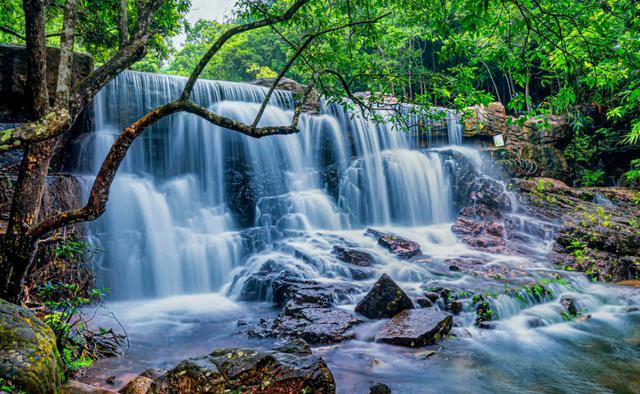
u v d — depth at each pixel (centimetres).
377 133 1644
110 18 1109
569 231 1248
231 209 1281
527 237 1280
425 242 1293
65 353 502
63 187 846
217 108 1290
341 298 816
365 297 756
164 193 1155
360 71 689
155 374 492
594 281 1039
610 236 1200
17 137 322
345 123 1586
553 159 1862
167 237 1052
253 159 1335
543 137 1897
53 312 559
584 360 599
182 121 1217
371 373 550
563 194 1530
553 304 845
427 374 549
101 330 596
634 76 1066
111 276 924
